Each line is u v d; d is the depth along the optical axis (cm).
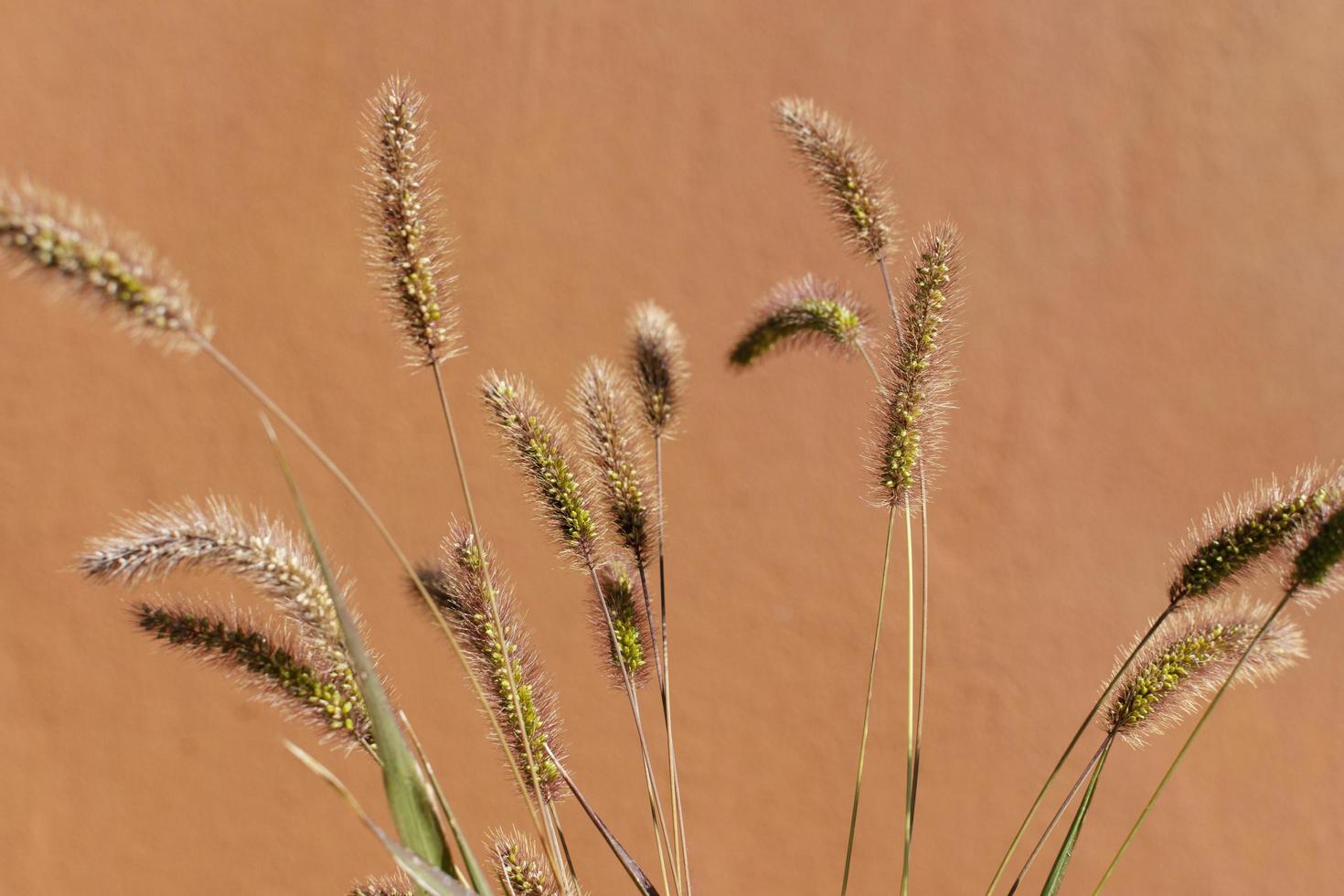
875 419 90
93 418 145
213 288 148
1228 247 162
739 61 161
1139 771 153
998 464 157
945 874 149
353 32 154
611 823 146
